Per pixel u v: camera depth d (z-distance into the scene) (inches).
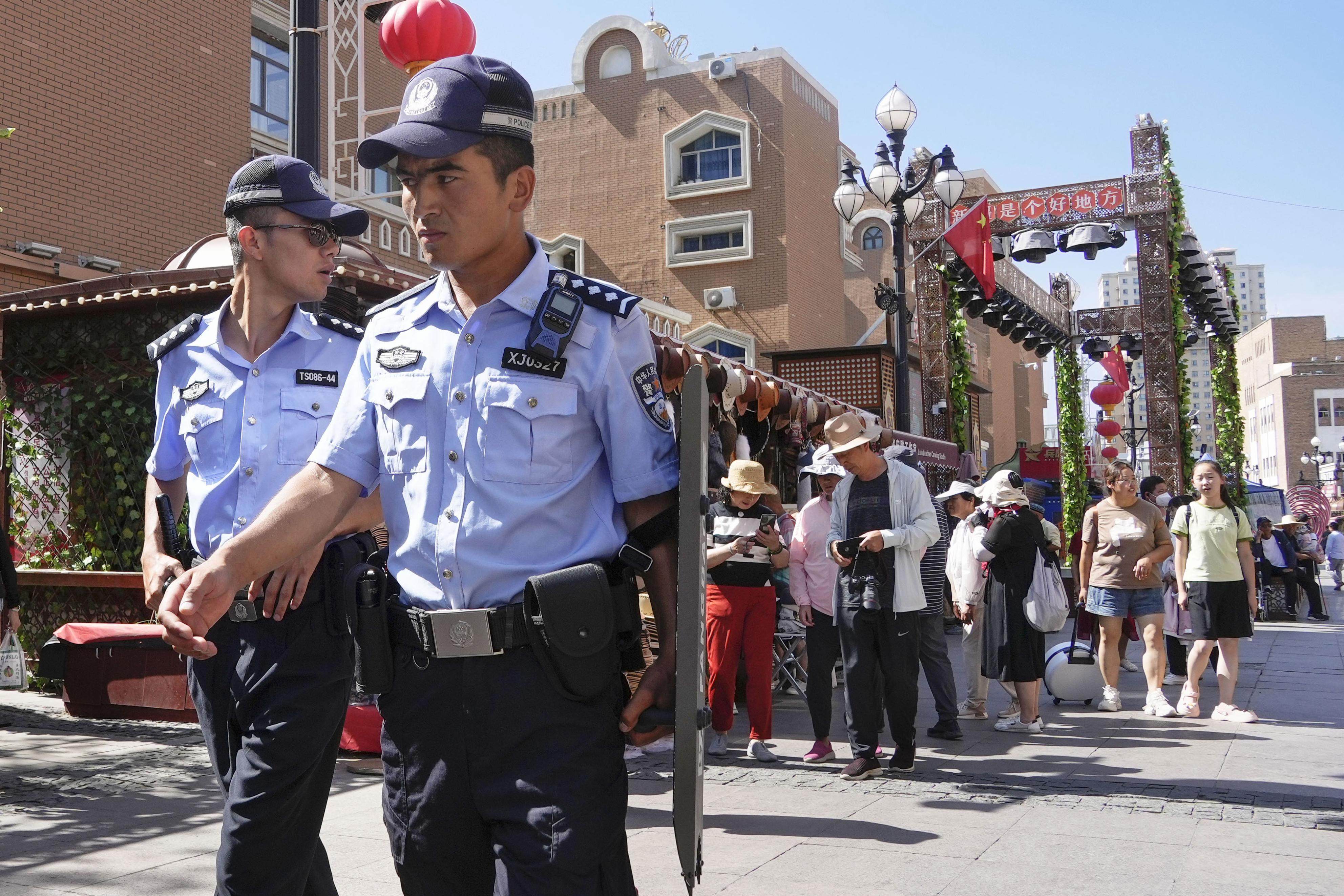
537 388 80.4
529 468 80.1
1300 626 717.9
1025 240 768.9
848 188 561.0
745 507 278.7
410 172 80.4
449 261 80.8
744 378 364.5
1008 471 322.7
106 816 206.8
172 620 74.6
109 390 339.3
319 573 107.9
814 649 276.7
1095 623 377.7
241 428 120.2
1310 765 266.1
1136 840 198.5
